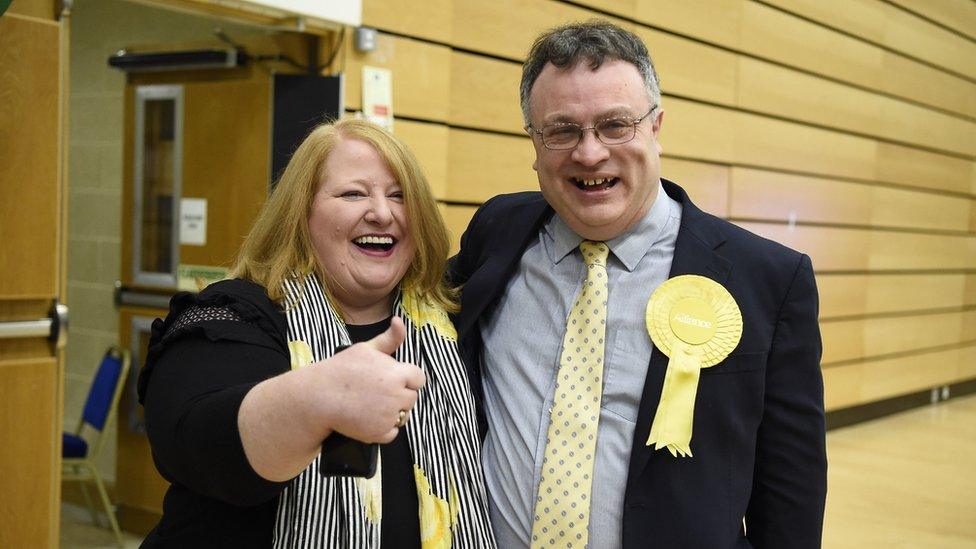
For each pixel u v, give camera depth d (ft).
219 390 3.78
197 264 12.64
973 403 28.04
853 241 23.49
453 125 13.88
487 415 5.37
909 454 20.29
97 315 15.72
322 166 5.05
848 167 23.11
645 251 5.21
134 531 13.93
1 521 8.87
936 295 27.25
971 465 19.31
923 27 25.70
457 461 4.92
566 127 4.94
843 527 14.67
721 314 4.88
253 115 11.93
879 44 23.97
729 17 19.06
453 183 13.89
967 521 15.12
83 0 15.56
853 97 23.11
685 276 5.00
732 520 4.69
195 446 3.51
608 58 4.91
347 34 11.85
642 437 4.80
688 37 18.24
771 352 4.93
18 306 9.03
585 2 15.75
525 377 5.26
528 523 5.02
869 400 24.34
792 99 21.03
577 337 5.12
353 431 3.26
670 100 17.88
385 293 5.17
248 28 12.20
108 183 15.46
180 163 12.78
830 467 18.84
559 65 4.96
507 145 14.64
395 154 5.12
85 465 13.12
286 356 4.45
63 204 9.31
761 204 20.36
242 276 4.88
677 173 18.15
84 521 14.46
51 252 9.12
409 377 3.33
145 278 13.57
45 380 9.09
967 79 28.25
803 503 4.87
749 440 4.82
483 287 5.50
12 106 8.80
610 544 4.85
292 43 11.81
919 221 26.18
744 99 19.62
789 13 20.85
